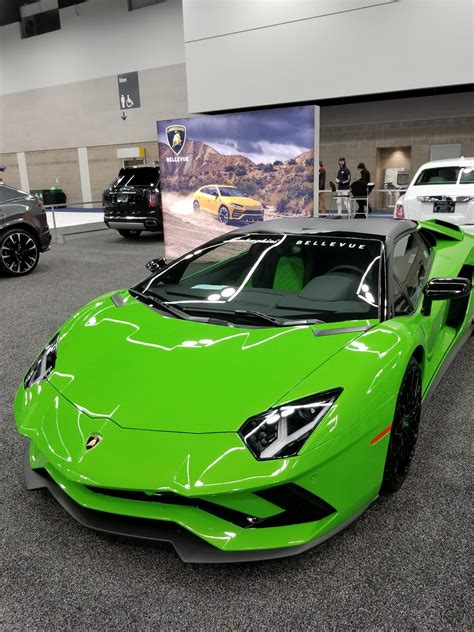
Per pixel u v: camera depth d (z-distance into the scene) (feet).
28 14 71.26
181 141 26.00
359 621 5.49
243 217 25.29
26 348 14.26
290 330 7.36
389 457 6.94
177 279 9.58
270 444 5.64
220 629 5.45
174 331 7.65
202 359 6.81
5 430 9.61
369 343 6.93
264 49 44.68
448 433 9.28
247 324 7.73
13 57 74.79
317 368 6.42
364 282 8.30
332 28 41.34
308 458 5.60
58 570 6.28
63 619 5.61
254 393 6.12
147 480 5.48
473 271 12.23
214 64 47.39
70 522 7.13
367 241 9.03
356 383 6.23
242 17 44.93
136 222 35.37
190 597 5.85
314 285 8.56
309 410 5.89
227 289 8.98
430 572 6.12
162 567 6.30
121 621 5.57
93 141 71.36
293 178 23.63
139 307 8.73
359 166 39.09
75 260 29.25
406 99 47.16
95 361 7.24
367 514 7.16
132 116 66.95
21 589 6.01
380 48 39.88
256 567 6.25
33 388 7.29
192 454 5.59
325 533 6.11
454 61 37.52
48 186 77.82
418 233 10.83
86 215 62.18
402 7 38.40
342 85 42.04
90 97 69.67
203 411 5.99
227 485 5.39
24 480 7.79
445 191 23.36
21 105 76.54
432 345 9.58
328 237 9.33
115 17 64.69
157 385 6.48
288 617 5.57
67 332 8.41
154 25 62.28
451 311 11.94
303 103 45.80
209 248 10.08
